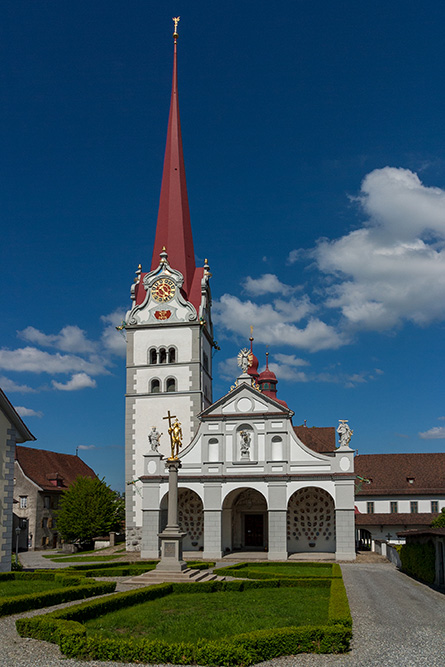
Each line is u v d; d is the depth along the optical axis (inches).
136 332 2551.7
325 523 2231.8
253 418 2154.3
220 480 2112.5
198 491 2124.8
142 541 2146.9
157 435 2209.6
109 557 2253.9
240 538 2332.7
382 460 3390.7
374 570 1707.7
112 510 3152.1
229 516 2301.9
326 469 2070.6
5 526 1523.1
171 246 2667.3
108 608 960.9
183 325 2514.8
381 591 1245.7
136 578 1376.7
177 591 1269.7
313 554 2148.1
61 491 3599.9
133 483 2416.3
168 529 1441.9
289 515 2256.4
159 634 792.3
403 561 1674.5
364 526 2942.9
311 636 721.0
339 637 718.5
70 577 1417.3
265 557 2065.7
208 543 2073.1
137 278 2682.1
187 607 1025.5
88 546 3093.0
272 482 2078.0
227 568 1610.5
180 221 2699.3
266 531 2322.8
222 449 2151.8
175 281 2561.5
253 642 690.2
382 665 665.6
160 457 2190.0
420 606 1057.5
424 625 884.0
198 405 2448.3
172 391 2480.3
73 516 3083.2
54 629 759.1
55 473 3688.5
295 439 2117.4
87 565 1829.5
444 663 674.2
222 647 672.4
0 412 1530.5
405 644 761.6
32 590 1226.6
